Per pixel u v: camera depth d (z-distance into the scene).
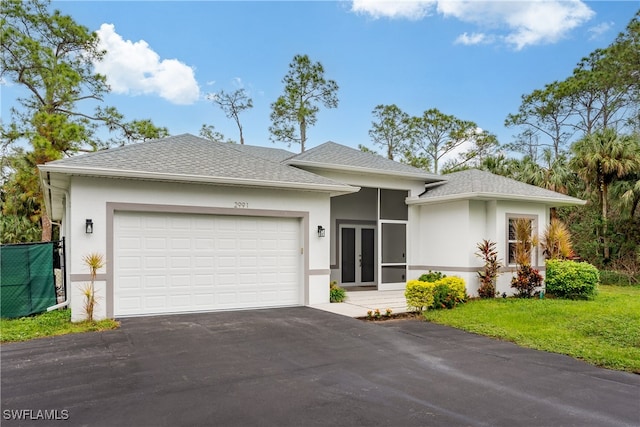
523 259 12.70
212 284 9.99
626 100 27.41
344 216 16.22
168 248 9.55
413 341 7.56
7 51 20.47
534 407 4.58
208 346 6.84
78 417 4.14
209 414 4.25
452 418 4.25
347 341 7.38
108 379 5.25
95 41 23.33
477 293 12.92
